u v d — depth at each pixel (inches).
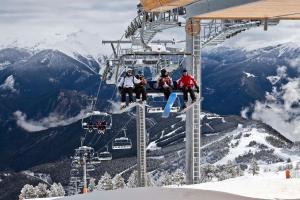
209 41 1202.0
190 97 903.1
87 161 1903.3
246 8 812.6
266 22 981.2
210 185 868.0
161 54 995.9
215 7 866.8
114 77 1229.7
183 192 700.7
